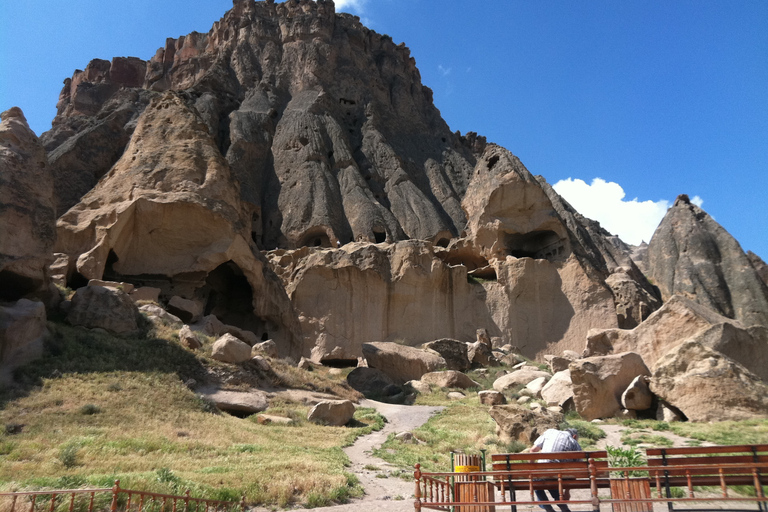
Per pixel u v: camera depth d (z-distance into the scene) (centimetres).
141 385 2166
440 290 5897
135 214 3928
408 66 13400
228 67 11238
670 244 7650
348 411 2364
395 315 5672
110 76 12825
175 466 1352
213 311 4631
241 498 1102
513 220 6244
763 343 2589
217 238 4128
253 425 2069
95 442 1551
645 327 2691
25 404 1841
